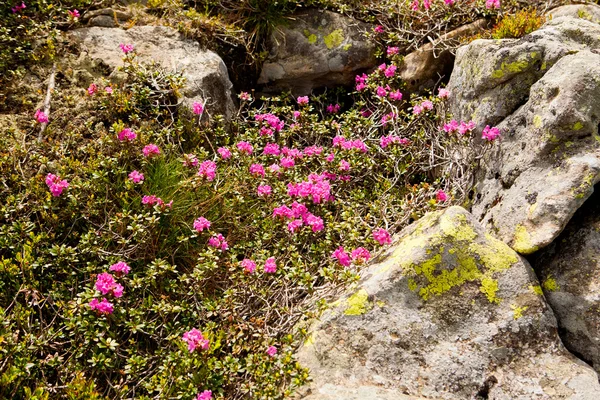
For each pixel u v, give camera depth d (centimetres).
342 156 201
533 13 212
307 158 201
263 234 185
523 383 160
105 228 179
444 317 165
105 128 195
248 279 174
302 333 165
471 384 160
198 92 206
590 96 173
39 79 198
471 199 191
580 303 167
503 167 184
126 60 201
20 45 201
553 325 165
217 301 173
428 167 200
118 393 162
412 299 166
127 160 187
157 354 166
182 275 175
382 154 206
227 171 194
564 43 189
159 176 185
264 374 161
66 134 189
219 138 205
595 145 172
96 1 218
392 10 229
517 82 189
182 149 194
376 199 197
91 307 164
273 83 228
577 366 161
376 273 170
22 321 165
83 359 166
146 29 216
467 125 191
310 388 159
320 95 226
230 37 222
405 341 163
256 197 192
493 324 165
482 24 226
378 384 160
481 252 169
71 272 172
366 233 185
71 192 178
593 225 170
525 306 165
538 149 176
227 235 185
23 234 172
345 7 229
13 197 175
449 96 208
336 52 226
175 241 181
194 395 161
